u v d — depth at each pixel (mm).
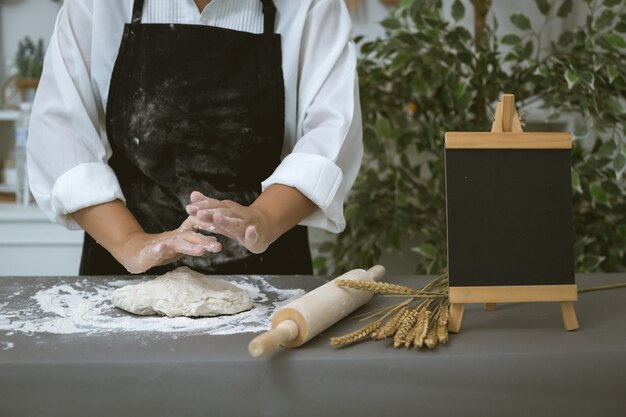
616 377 819
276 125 1406
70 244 2566
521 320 977
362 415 802
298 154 1222
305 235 1555
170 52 1363
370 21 2789
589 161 1953
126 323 960
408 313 902
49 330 915
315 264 2297
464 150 945
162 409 785
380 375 798
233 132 1393
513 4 2764
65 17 1350
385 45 2031
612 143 1903
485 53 2000
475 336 896
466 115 2080
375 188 2227
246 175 1437
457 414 811
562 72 2002
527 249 931
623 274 1274
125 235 1138
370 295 1060
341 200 1229
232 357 795
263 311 1045
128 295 1021
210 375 783
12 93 2725
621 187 2182
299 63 1399
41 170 1267
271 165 1447
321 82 1344
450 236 928
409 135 2143
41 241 2555
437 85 2066
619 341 868
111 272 1471
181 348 834
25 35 2859
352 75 1345
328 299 911
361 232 2229
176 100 1367
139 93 1364
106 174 1224
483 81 1968
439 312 924
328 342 872
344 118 1288
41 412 780
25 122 2629
